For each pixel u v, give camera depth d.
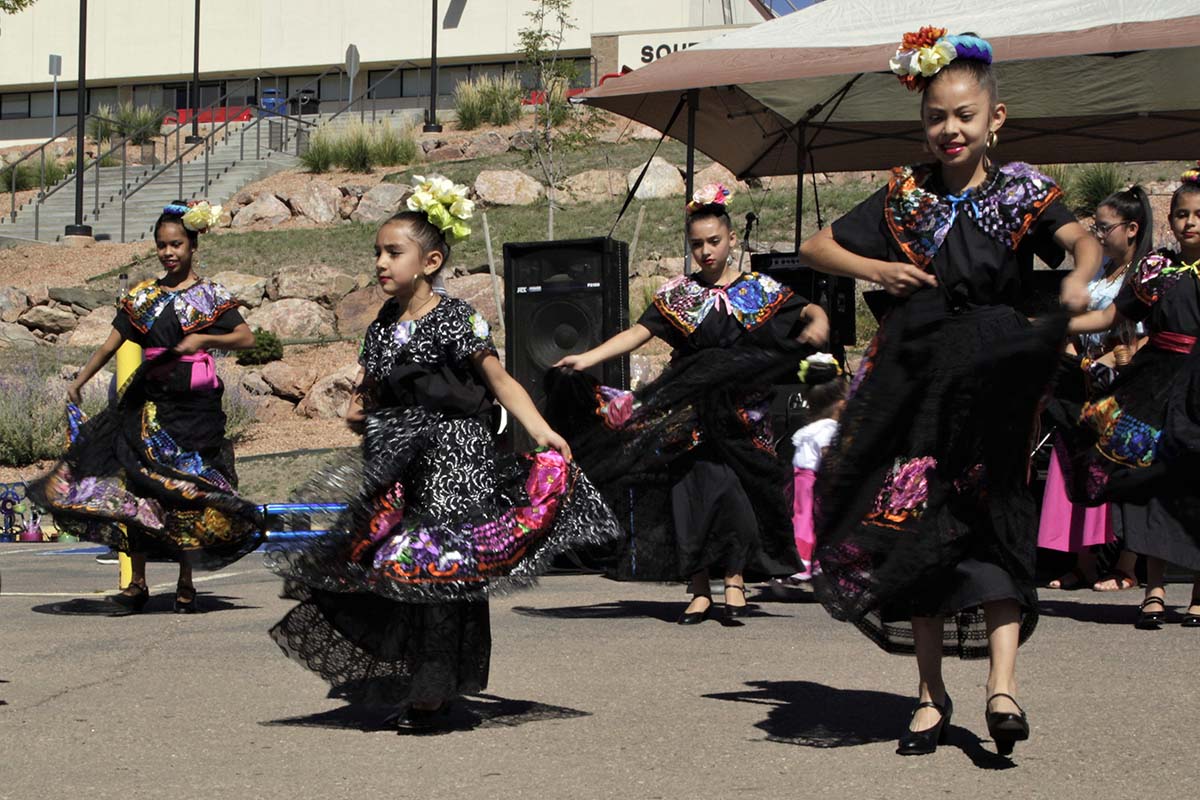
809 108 11.66
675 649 5.64
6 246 24.22
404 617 4.05
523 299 9.23
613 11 36.50
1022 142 12.70
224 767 3.74
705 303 6.18
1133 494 6.28
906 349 3.67
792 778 3.57
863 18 9.59
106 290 20.69
